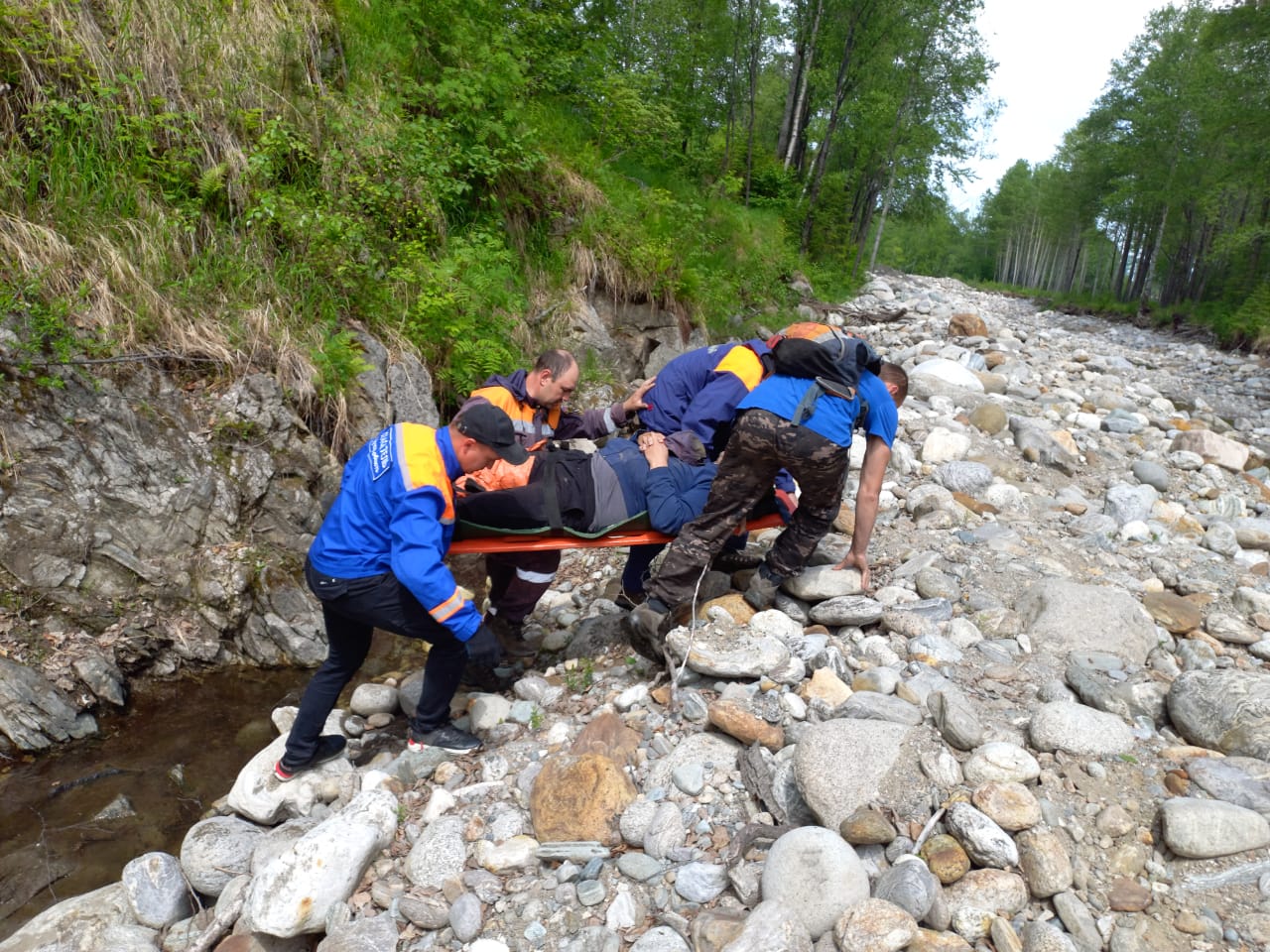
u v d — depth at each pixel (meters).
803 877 2.41
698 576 3.76
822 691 3.31
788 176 19.78
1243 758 2.84
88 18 5.46
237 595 4.42
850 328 13.77
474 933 2.54
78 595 4.05
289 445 4.89
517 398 4.26
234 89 6.06
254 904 2.62
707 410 4.12
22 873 3.06
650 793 2.96
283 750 3.42
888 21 19.73
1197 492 6.21
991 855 2.50
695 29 15.91
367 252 6.17
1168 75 30.86
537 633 4.53
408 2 8.05
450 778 3.33
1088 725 2.97
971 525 4.99
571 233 8.76
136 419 4.40
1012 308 27.25
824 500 3.64
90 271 4.64
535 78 9.46
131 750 3.75
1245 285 21.67
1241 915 2.38
